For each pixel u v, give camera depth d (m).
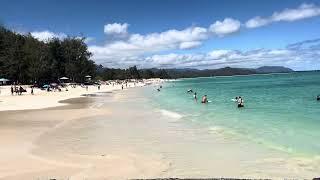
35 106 47.56
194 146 19.25
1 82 110.19
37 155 17.36
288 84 103.75
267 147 18.36
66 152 18.06
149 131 24.70
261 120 28.42
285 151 17.34
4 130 25.59
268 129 23.84
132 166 15.28
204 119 30.44
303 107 37.62
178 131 24.36
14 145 19.89
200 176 13.68
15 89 81.50
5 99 61.22
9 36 122.81
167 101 54.62
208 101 51.12
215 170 14.54
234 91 79.31
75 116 34.66
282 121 27.41
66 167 15.09
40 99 62.16
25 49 114.62
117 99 62.78
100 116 34.56
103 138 22.14
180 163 15.75
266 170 14.33
